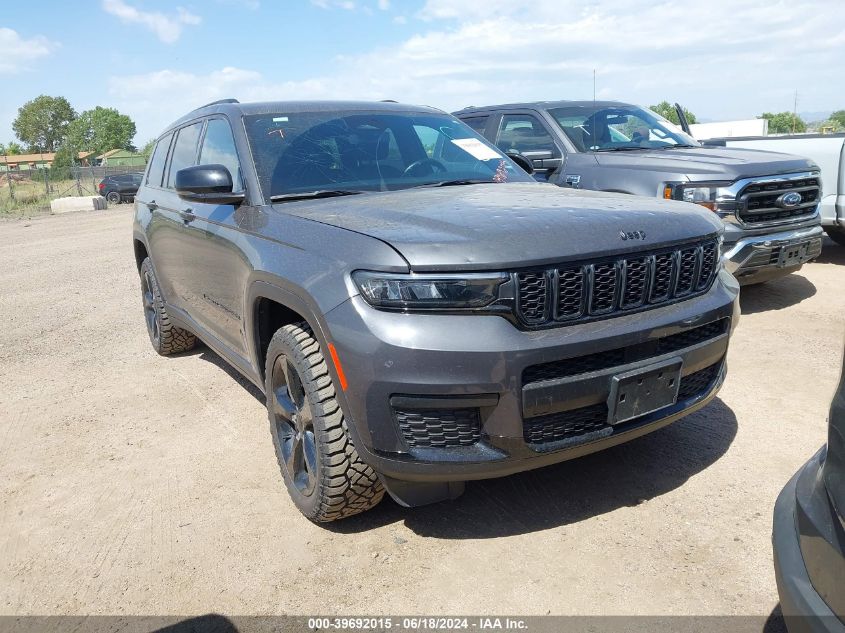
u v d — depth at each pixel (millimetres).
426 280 2477
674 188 5777
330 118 4094
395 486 2689
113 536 3127
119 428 4332
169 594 2701
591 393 2586
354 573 2750
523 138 7215
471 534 2949
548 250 2543
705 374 3088
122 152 105062
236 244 3496
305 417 2980
